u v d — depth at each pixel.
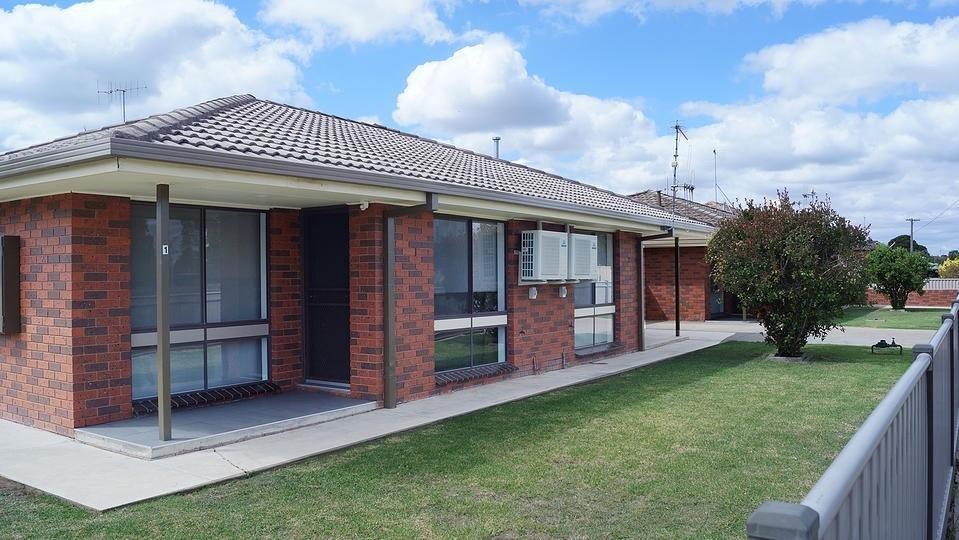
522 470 6.49
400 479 6.25
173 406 8.62
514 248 12.03
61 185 7.12
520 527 5.12
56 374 7.83
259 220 9.91
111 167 5.96
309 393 9.86
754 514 1.58
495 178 12.45
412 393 9.80
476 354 11.48
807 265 13.48
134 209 8.44
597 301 15.05
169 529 5.06
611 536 4.96
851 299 13.66
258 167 6.70
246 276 9.74
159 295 7.05
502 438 7.71
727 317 26.34
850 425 8.23
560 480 6.20
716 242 14.55
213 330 9.23
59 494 5.82
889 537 2.87
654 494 5.82
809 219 13.51
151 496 5.76
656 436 7.74
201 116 8.46
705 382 11.47
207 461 6.76
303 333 10.20
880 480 2.66
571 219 12.56
